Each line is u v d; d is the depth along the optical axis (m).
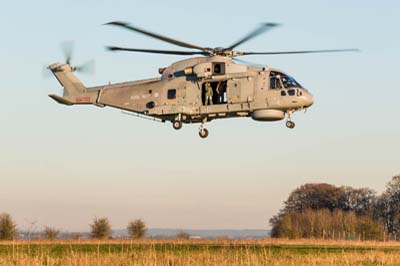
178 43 60.38
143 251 52.69
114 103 66.31
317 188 162.38
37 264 43.66
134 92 65.56
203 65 62.28
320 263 46.00
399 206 159.12
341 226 118.06
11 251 54.78
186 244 69.88
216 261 44.91
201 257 47.06
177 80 63.75
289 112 62.56
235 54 63.28
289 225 118.25
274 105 61.53
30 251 53.84
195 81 63.19
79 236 76.12
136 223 92.94
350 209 160.75
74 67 68.75
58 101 68.62
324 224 118.88
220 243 73.12
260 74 62.19
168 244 68.81
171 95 63.81
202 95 62.97
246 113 62.66
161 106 63.84
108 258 45.88
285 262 45.91
